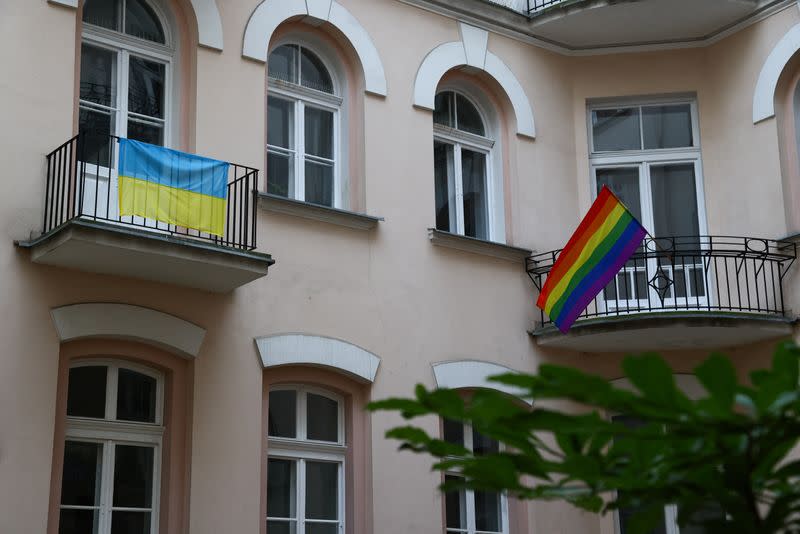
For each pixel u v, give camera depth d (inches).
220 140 456.8
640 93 594.2
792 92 558.6
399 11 533.6
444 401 150.3
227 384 433.1
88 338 408.8
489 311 525.7
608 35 590.6
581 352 551.5
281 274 458.9
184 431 424.8
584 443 155.9
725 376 134.0
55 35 418.6
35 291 393.1
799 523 149.5
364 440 472.7
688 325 512.7
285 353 450.9
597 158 594.9
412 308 497.7
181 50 463.5
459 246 521.7
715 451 145.6
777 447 146.6
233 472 426.6
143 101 453.1
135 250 389.1
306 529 455.2
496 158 566.3
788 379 136.0
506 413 143.4
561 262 498.6
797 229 543.2
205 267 410.0
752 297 549.3
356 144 507.8
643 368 135.2
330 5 507.2
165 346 422.6
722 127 579.8
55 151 400.8
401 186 510.3
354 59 513.7
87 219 381.4
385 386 479.2
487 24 566.9
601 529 534.9
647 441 149.4
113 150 434.6
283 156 491.2
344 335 471.5
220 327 436.8
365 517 464.1
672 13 570.9
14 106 402.9
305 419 465.4
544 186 566.9
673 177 589.3
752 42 569.0
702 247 573.6
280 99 497.0
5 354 381.7
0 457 372.8
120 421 415.2
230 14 472.4
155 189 398.6
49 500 384.5
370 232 493.0
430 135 529.3
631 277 578.2
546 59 589.0
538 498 167.0
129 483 416.2
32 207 398.9
